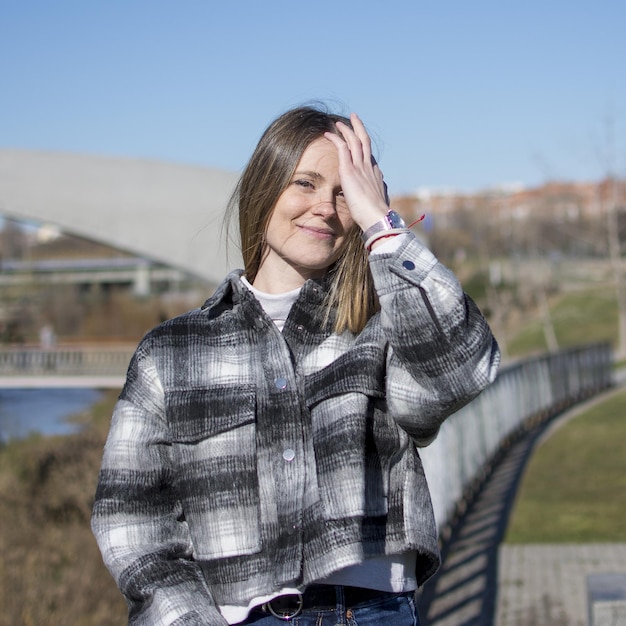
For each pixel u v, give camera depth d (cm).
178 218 2569
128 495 183
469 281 4859
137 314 5519
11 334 4728
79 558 1427
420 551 181
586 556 682
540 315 4909
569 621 533
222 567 179
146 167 2609
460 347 172
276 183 191
